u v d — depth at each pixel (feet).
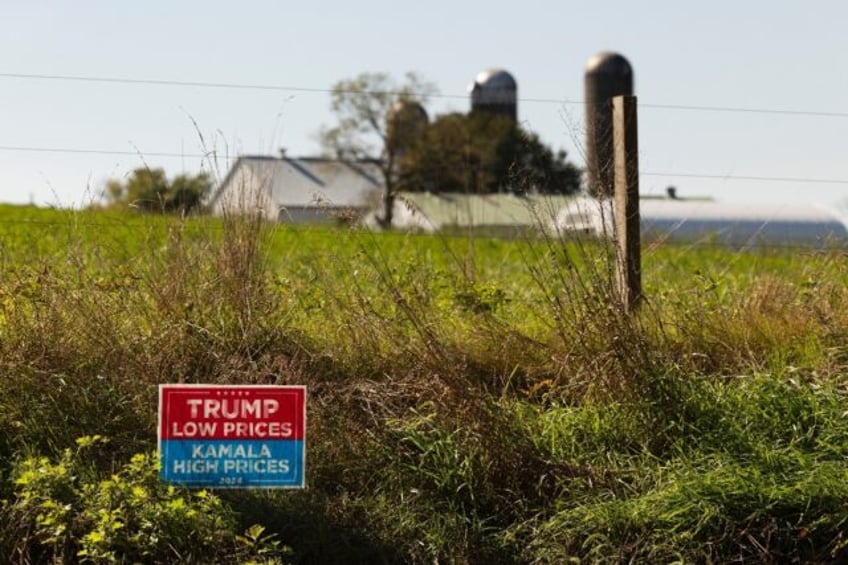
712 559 34.68
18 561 33.06
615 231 42.68
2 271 42.70
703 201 154.71
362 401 40.19
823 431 39.19
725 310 47.26
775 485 35.86
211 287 42.63
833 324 45.62
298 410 34.94
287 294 44.83
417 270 49.26
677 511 34.96
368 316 43.42
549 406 41.68
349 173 270.46
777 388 40.60
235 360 40.24
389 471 37.32
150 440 37.81
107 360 39.63
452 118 236.63
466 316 45.98
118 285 42.45
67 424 37.91
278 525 34.86
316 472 37.32
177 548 33.19
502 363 43.42
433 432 38.17
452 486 36.96
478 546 35.50
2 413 37.88
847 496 35.55
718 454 37.60
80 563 32.65
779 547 35.09
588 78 246.06
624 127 46.75
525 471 37.42
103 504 33.63
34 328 39.81
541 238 47.29
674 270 62.34
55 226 53.16
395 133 257.55
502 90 232.53
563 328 41.73
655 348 42.04
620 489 36.99
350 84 260.83
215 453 34.55
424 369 40.52
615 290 41.39
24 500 33.91
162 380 39.75
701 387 40.09
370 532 35.37
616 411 39.63
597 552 34.83
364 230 53.21
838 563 34.83
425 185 243.81
